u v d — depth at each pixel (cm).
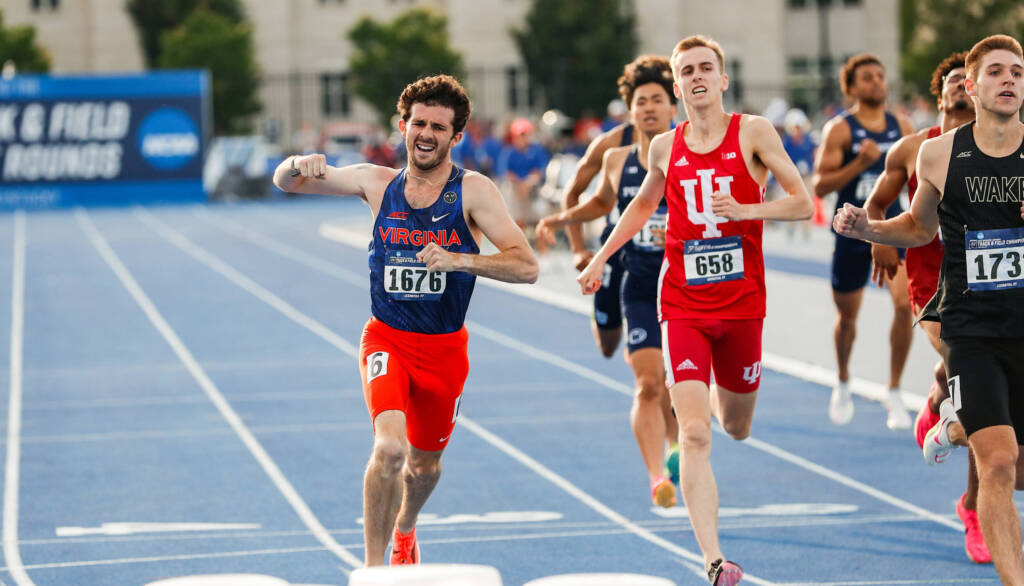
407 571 1079
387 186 1664
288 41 15750
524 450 2717
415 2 15938
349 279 5991
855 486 2362
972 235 1562
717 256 1789
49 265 6631
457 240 1650
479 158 9412
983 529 1504
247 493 2392
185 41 14012
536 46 14300
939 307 1600
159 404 3272
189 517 2231
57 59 15775
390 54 13875
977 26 12838
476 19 15238
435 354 1667
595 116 14150
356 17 15938
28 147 10994
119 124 11212
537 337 4281
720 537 2050
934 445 1861
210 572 1920
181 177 11431
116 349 4147
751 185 1788
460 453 2698
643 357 2130
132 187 11306
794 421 2936
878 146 2625
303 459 2662
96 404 3284
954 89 1916
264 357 3959
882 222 1666
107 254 7175
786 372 3525
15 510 2297
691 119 1803
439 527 2145
